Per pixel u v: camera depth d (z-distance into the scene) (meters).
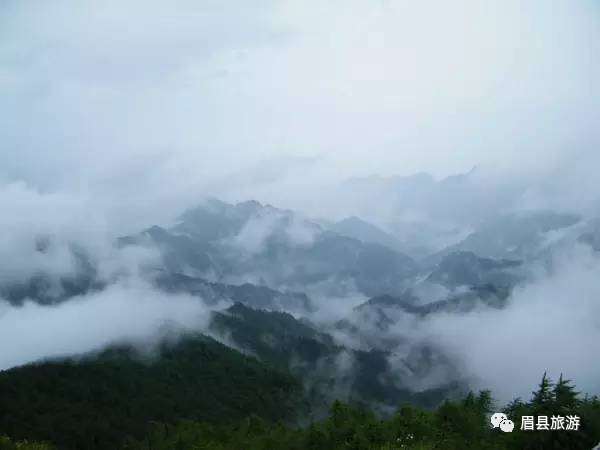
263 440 83.12
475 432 66.19
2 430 113.06
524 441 47.88
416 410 78.06
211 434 98.81
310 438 74.38
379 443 69.94
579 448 46.16
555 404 48.47
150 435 117.19
